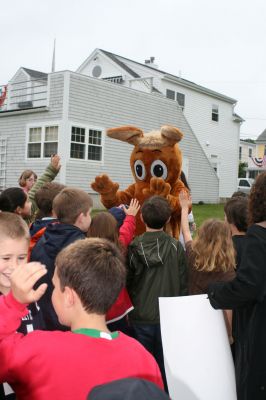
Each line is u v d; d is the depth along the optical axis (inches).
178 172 201.3
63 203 110.0
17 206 144.0
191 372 85.3
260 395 77.5
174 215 190.1
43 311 93.7
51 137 631.2
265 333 77.7
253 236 79.7
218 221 114.7
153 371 58.5
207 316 88.4
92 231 118.2
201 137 1046.4
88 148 648.4
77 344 55.5
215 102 1080.2
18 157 673.0
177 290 124.3
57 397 53.0
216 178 941.2
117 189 204.7
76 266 58.7
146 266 124.9
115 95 689.0
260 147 1477.6
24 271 51.6
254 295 76.8
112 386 35.4
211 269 109.6
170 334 87.3
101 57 1010.7
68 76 610.2
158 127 779.4
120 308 114.5
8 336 54.7
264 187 81.0
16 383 55.0
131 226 140.3
